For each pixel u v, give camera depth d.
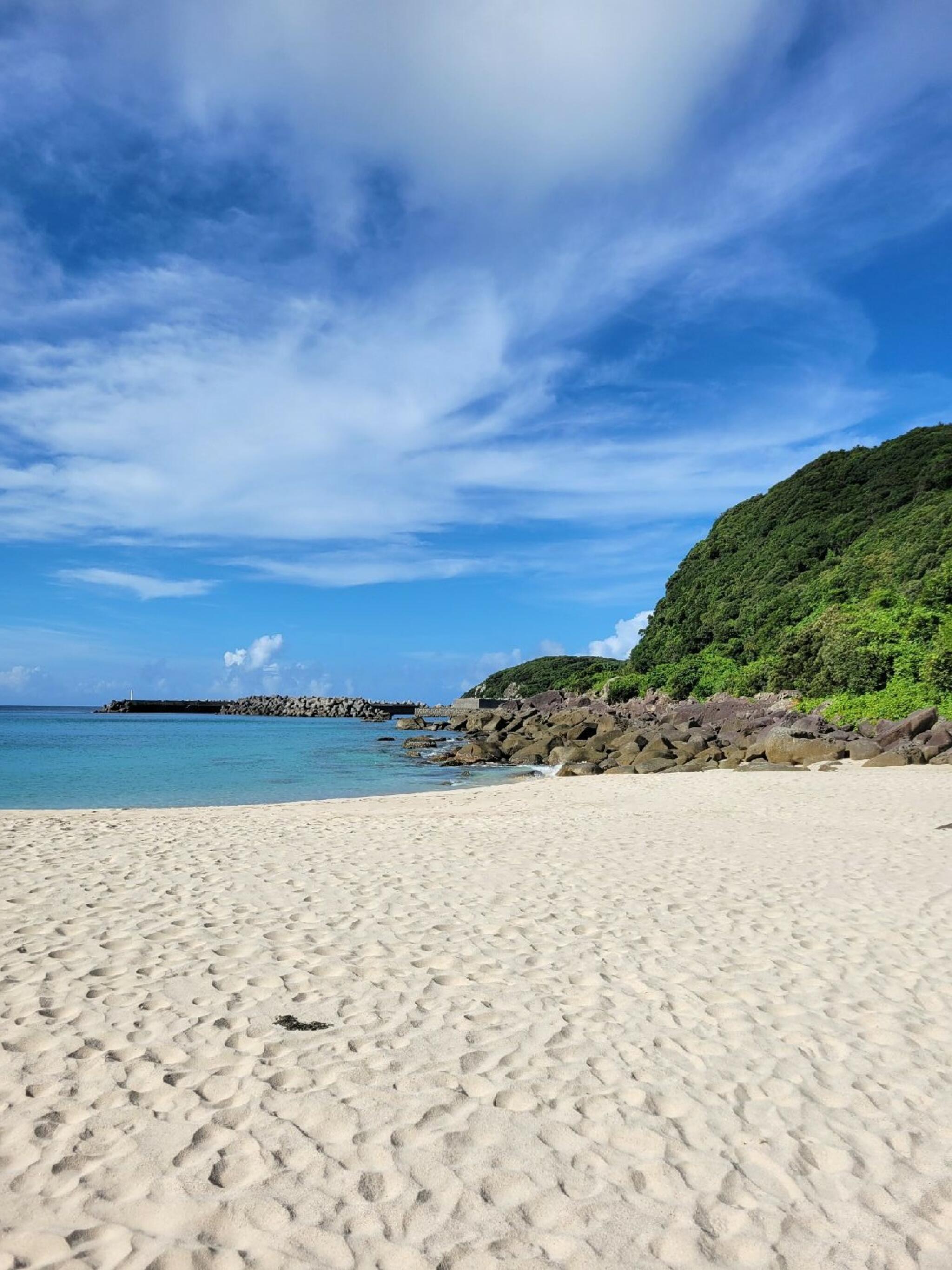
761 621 53.25
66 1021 4.84
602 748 34.81
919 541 45.97
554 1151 3.58
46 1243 2.91
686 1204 3.25
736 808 15.52
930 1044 4.74
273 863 9.80
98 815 14.81
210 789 24.23
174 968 5.80
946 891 8.37
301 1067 4.30
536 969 5.91
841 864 9.74
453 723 64.25
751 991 5.51
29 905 7.54
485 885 8.55
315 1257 2.89
